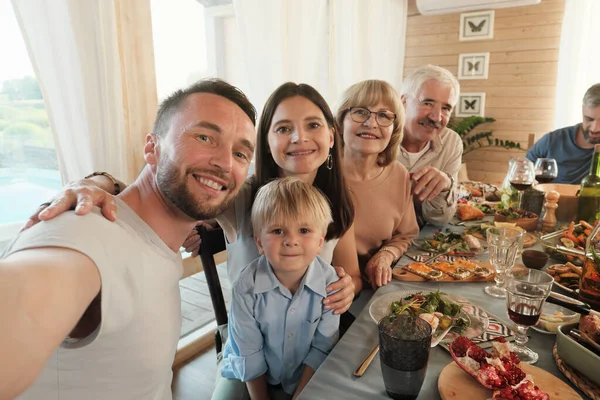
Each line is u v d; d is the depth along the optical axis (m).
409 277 1.21
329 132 1.19
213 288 1.26
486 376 0.67
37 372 0.40
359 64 3.68
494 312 1.00
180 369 1.94
